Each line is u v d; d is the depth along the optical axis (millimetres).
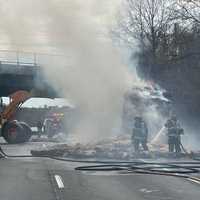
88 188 12922
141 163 19625
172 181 14445
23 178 14945
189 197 11555
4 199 11211
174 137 23641
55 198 11312
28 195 11750
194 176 15672
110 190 12609
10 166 18469
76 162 20266
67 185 13461
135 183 13969
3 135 35656
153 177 15398
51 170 17156
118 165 18641
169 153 22438
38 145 33031
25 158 22141
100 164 19375
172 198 11398
